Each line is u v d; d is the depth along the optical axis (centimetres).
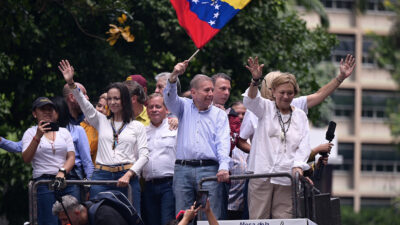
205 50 4419
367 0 9388
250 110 2106
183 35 4397
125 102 2220
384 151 13950
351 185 13812
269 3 4625
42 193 2202
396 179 13925
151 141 2383
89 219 1939
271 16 4656
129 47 4353
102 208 1934
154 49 4428
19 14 3541
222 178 2106
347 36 13812
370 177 13925
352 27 13788
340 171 13838
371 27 14038
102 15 3847
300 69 4744
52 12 3984
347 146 13900
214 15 2394
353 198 13750
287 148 2083
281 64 4669
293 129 2092
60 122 2305
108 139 2211
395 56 10856
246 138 2312
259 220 1989
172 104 2191
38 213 2202
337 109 13862
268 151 2088
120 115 2233
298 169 2041
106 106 2539
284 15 5175
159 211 2373
